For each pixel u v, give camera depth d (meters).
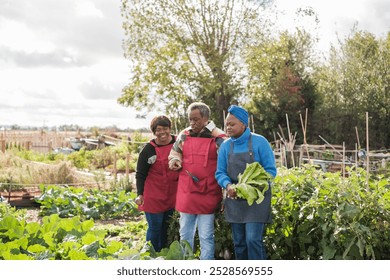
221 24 30.28
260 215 4.66
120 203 10.73
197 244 5.89
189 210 5.06
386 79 30.39
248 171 4.61
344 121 29.62
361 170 5.49
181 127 29.06
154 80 29.36
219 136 5.08
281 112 28.84
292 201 5.30
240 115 4.77
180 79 29.78
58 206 10.45
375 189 5.08
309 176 5.52
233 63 30.56
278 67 30.64
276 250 5.37
